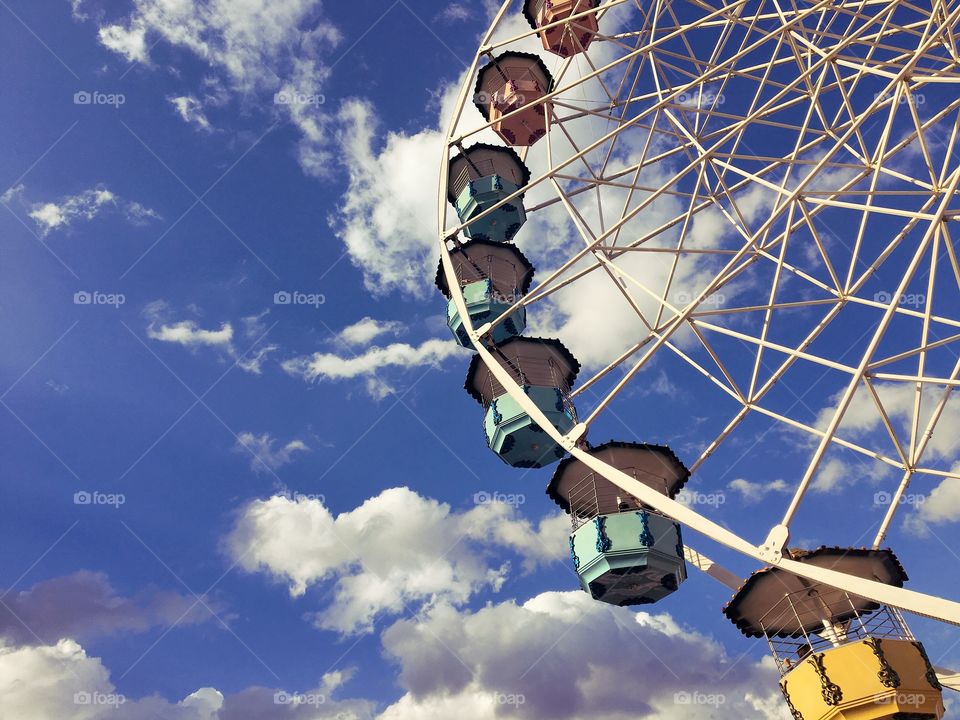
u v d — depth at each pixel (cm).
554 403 3475
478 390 3894
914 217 2534
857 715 2347
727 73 3300
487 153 4653
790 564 2239
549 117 3878
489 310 4094
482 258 4325
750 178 3177
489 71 4559
